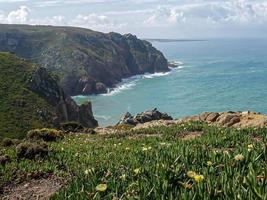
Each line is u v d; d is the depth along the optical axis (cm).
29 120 9750
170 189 563
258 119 2583
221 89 18200
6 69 11588
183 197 507
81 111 12556
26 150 1495
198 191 519
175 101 16438
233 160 661
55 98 11894
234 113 2895
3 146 2044
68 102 12381
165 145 1089
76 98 19562
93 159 1326
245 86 18550
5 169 1328
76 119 12306
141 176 656
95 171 768
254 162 629
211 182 541
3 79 11081
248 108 13862
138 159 899
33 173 1274
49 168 1295
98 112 15812
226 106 14462
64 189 670
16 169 1326
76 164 1313
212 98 16200
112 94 19875
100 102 18025
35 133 2341
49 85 12025
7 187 1216
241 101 15125
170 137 1938
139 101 17462
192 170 652
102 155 1384
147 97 18150
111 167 818
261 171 580
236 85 19025
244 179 527
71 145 1894
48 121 10281
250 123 2556
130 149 1463
